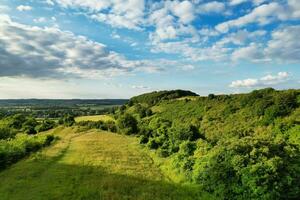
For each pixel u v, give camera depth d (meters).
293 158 22.94
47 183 28.23
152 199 23.22
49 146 63.28
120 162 40.22
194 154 32.16
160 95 156.88
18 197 23.77
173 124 79.81
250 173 21.55
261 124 56.72
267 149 23.17
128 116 102.81
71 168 35.91
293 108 56.28
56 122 143.75
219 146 26.05
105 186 26.88
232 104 80.31
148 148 53.00
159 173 33.12
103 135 93.06
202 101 102.12
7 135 82.62
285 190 20.91
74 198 23.50
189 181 27.75
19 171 34.31
